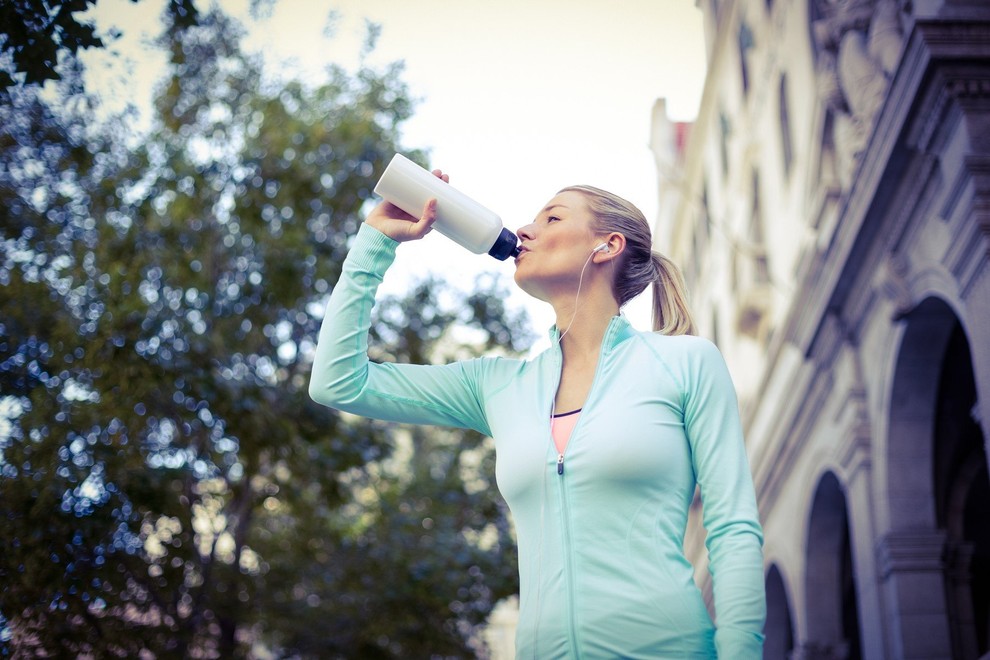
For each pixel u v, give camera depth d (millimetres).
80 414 6734
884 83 7211
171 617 7695
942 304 6766
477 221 1800
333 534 10586
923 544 7391
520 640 1467
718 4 11273
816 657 9719
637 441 1485
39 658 6145
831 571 9805
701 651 1386
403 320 10500
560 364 1677
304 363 9477
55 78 3781
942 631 7227
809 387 9109
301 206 9102
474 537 11586
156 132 8234
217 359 8312
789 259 9680
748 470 1516
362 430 9812
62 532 6152
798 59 8969
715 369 1576
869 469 7883
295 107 9617
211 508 8695
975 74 5621
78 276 7152
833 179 8219
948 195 5969
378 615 10359
